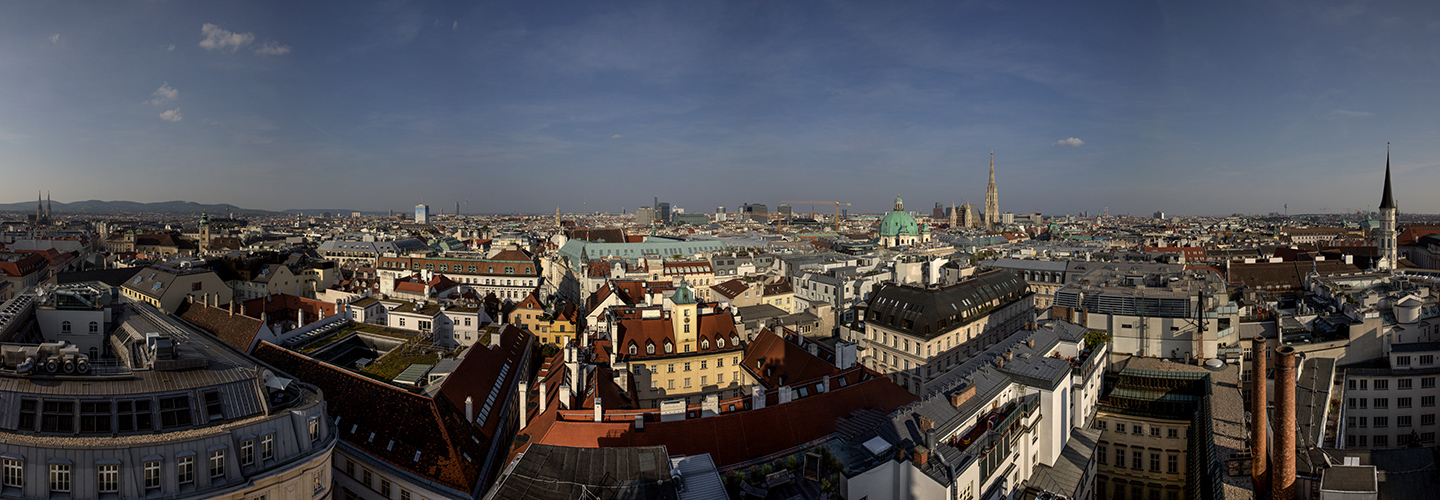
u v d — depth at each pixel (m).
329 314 171.88
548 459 62.53
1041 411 89.56
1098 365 110.94
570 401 89.75
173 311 175.50
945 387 85.62
